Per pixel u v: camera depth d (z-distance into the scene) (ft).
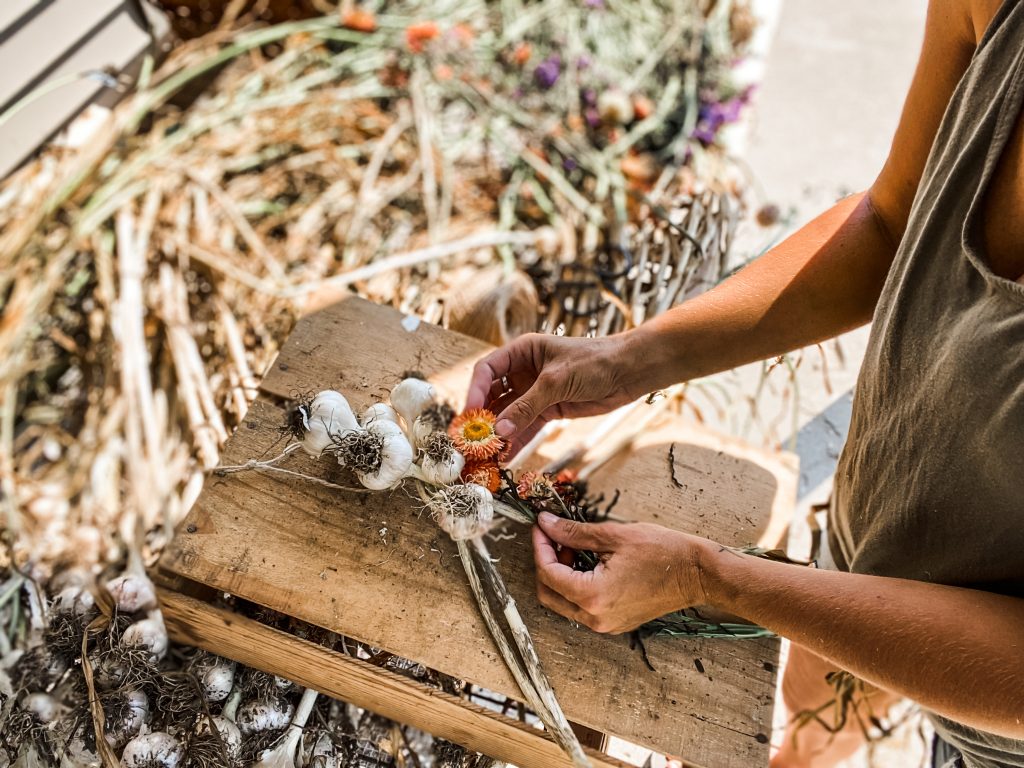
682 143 8.21
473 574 3.21
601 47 8.84
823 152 8.57
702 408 6.65
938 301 2.70
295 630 3.42
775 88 8.94
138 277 6.53
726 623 3.31
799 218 8.12
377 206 7.48
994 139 2.44
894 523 3.02
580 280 6.02
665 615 3.29
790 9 9.55
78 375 7.13
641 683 3.18
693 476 3.97
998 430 2.43
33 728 3.53
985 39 2.53
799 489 6.39
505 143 8.02
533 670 3.05
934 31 2.84
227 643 3.38
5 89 6.97
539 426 3.72
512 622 3.11
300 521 3.30
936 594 2.55
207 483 3.34
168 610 3.29
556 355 3.48
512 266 6.81
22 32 6.95
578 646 3.22
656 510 3.84
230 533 3.25
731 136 8.56
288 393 3.74
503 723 3.10
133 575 4.25
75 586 4.02
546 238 7.11
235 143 7.76
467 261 7.40
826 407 6.70
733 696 3.19
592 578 2.95
